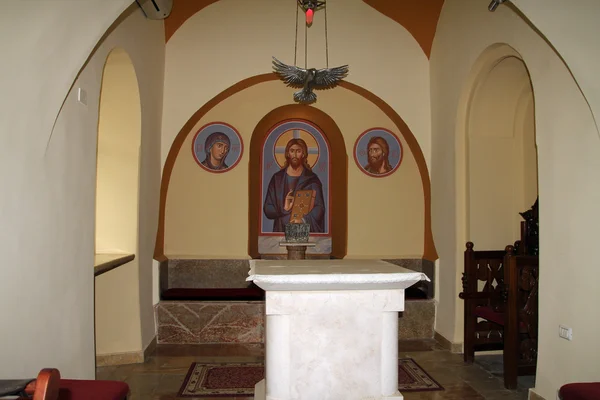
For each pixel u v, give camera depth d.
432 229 6.27
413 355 5.39
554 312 3.73
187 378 4.60
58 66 2.84
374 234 6.80
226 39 6.20
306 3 5.08
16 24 2.54
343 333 2.92
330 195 7.29
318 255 7.24
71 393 2.56
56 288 3.11
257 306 5.92
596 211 3.31
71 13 2.70
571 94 3.55
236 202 6.69
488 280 5.16
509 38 4.36
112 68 4.71
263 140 7.25
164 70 6.12
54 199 3.08
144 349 5.23
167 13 5.04
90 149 3.69
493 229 5.45
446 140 5.80
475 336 5.16
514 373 4.33
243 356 5.36
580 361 3.45
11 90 2.58
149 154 5.53
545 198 3.85
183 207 6.63
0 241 2.50
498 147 5.46
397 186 6.86
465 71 5.26
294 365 2.89
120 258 4.65
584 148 3.42
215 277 6.55
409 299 6.09
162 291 6.08
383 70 6.34
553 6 3.07
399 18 6.25
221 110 6.71
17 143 2.65
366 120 6.86
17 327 2.65
